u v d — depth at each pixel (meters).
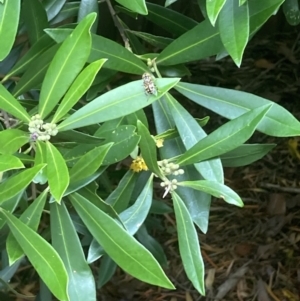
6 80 0.61
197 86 0.52
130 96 0.43
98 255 0.51
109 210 0.50
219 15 0.43
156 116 0.55
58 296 0.39
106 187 0.76
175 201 0.48
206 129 1.54
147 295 1.23
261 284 1.24
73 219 0.69
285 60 1.76
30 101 0.57
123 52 0.52
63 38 0.50
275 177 1.47
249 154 0.56
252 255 1.31
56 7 0.66
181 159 0.49
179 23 0.67
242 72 1.73
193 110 1.59
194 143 0.51
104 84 0.62
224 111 0.51
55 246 0.48
